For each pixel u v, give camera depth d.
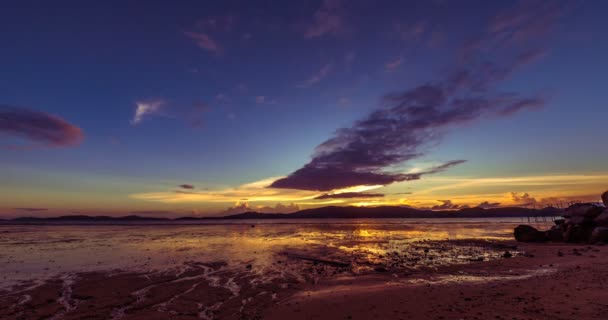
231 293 13.90
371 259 23.62
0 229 70.56
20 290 14.23
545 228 79.38
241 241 39.28
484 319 8.29
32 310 11.46
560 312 8.55
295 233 56.47
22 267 19.98
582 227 33.12
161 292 14.02
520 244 33.47
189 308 11.71
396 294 11.67
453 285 13.15
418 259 23.41
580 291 10.70
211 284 15.62
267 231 63.44
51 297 13.15
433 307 9.69
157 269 19.52
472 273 16.86
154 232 59.81
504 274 16.08
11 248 30.50
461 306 9.62
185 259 23.64
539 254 24.03
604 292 10.39
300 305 11.20
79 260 22.91
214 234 53.62
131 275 17.64
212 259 23.72
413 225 95.56
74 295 13.47
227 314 10.91
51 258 23.86
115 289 14.48
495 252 26.94
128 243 36.12
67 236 47.41
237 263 21.95
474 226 85.19
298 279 16.83
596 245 29.22
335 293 12.88
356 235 50.12
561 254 22.88
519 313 8.64
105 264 21.23
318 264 21.66
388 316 9.10
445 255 25.44
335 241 39.16
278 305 11.64
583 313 8.35
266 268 20.06
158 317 10.65
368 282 15.26
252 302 12.42
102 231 62.91
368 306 10.27
